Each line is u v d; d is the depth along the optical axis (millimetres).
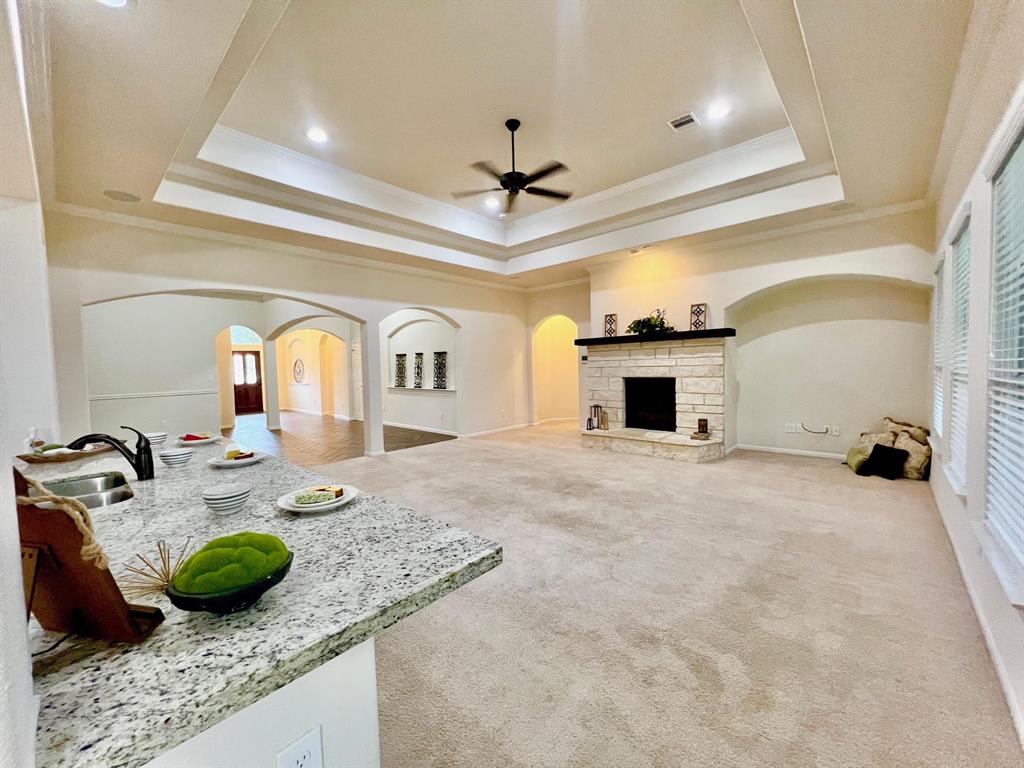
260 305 8781
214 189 4074
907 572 2561
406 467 5387
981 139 2246
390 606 865
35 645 744
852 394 5277
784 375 5750
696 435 5574
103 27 1792
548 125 3820
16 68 1116
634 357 6289
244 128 3816
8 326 2656
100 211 3936
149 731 584
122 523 1340
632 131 3963
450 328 8031
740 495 4039
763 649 1924
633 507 3768
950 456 3137
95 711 607
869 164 3299
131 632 737
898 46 2018
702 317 5719
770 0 2023
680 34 2793
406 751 1459
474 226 6152
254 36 2195
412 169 4637
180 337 7422
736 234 5172
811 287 5512
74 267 3842
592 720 1573
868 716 1565
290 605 861
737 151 4316
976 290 2223
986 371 2088
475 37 2787
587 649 1951
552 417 9586
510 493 4219
